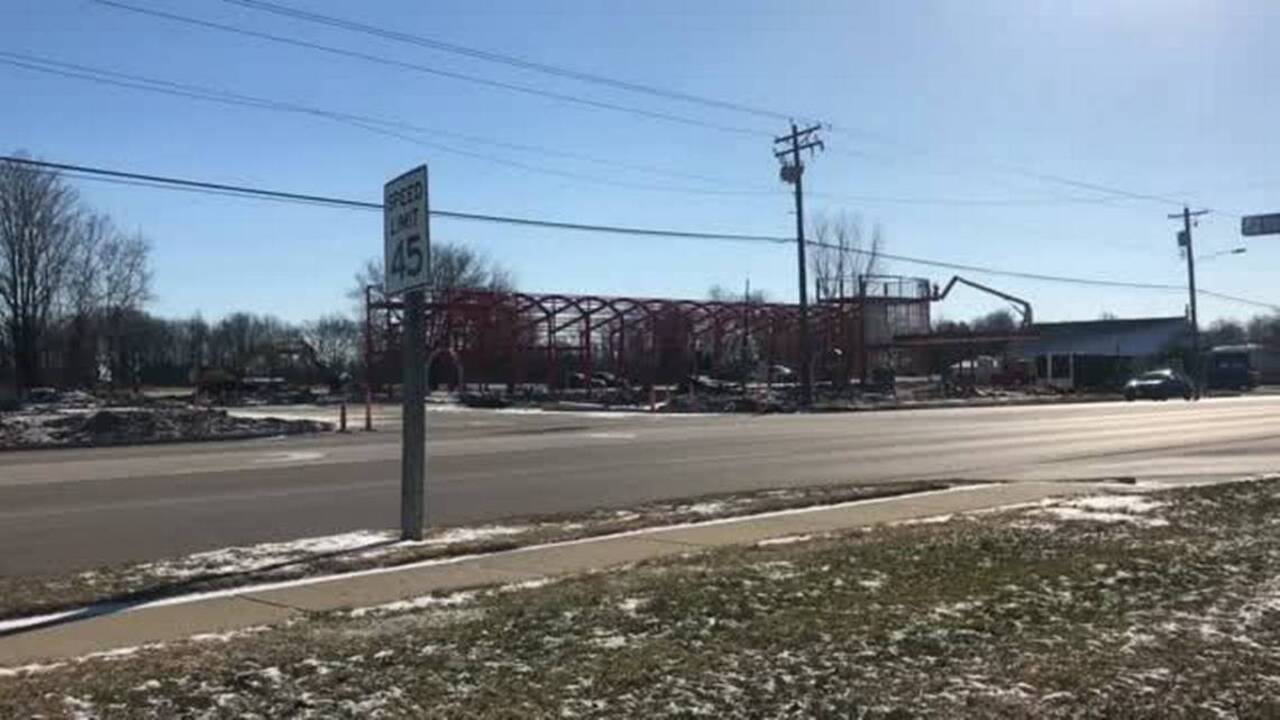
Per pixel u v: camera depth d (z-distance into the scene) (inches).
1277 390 3380.9
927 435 1242.0
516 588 378.9
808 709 240.7
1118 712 243.8
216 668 270.7
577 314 2832.2
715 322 2987.2
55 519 593.3
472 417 1886.1
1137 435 1237.7
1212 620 320.8
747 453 1011.9
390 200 509.7
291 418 1781.5
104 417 1472.7
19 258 3841.0
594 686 253.8
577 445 1121.4
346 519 591.8
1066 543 456.4
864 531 507.8
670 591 357.7
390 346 2974.9
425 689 251.8
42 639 323.3
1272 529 497.4
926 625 310.7
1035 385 3186.5
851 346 3127.5
